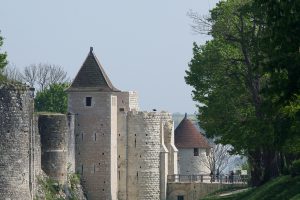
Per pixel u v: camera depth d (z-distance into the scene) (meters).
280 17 97.31
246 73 186.38
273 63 100.25
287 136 123.50
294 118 121.81
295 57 99.19
